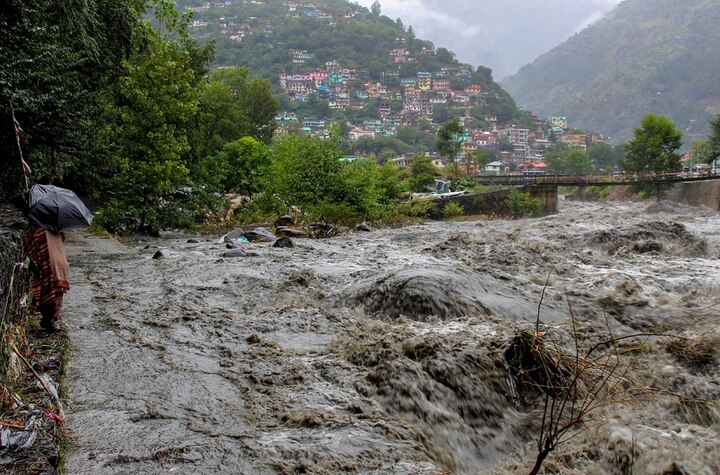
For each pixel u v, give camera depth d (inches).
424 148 6515.8
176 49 854.5
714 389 225.8
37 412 167.8
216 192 1071.0
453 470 172.7
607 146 6038.4
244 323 306.0
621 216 1159.6
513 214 1685.5
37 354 227.8
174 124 844.0
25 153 490.9
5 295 211.5
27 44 467.8
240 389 208.8
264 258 545.0
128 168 774.5
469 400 209.3
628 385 222.8
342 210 1004.6
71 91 540.4
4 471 135.6
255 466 152.9
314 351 261.9
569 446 180.7
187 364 233.1
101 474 144.4
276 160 1122.7
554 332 285.4
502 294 351.3
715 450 171.5
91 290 373.4
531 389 221.9
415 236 796.0
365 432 177.0
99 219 766.5
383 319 325.1
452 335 267.3
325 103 7559.1
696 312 344.8
